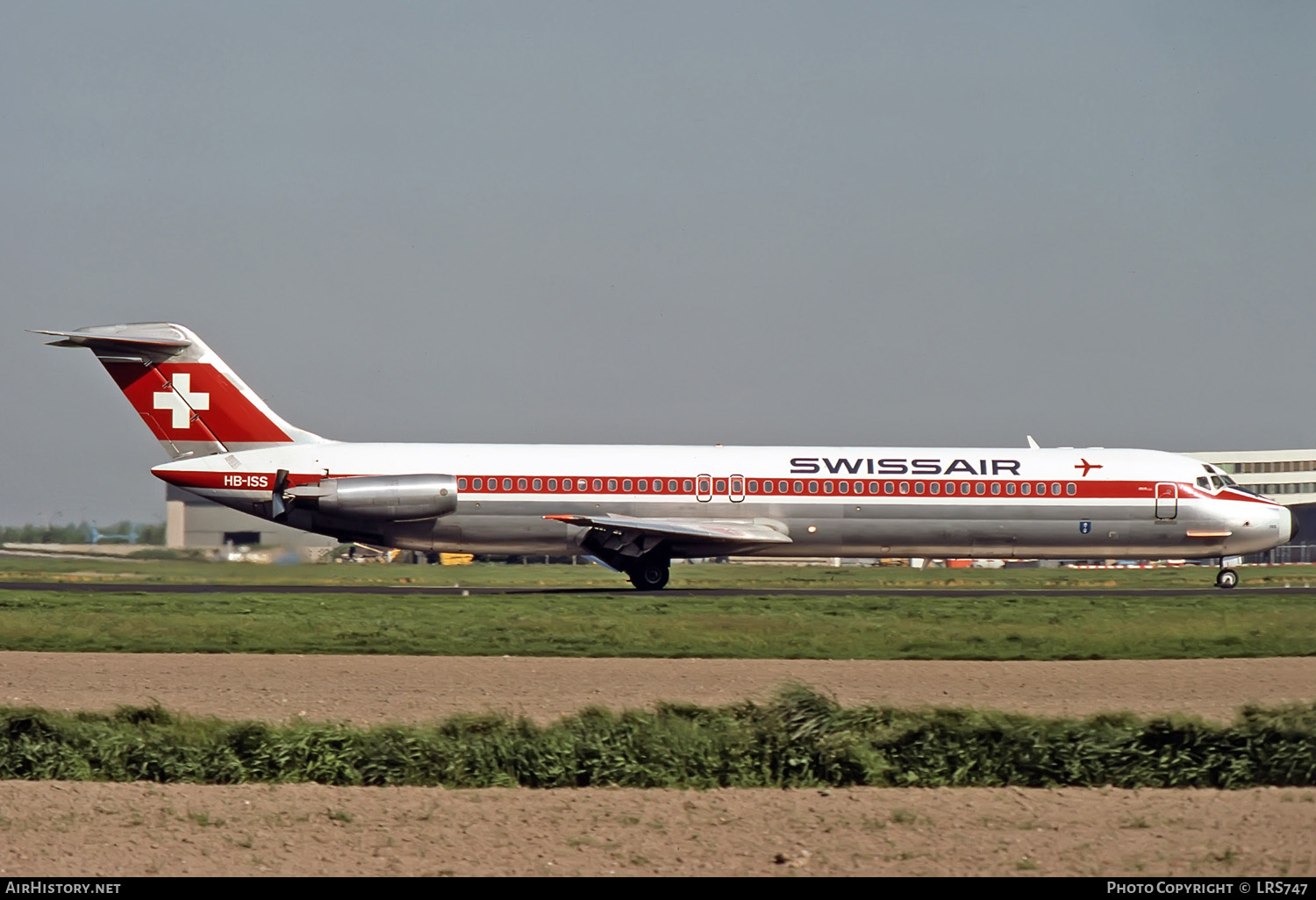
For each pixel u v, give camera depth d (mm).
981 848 46938
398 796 54375
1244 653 103625
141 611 124875
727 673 89938
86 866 44062
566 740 58500
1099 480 170625
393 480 159250
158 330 161500
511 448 164750
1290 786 57750
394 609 129625
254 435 161875
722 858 45656
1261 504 173500
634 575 167500
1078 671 92562
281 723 65500
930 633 112750
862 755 58375
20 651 99500
